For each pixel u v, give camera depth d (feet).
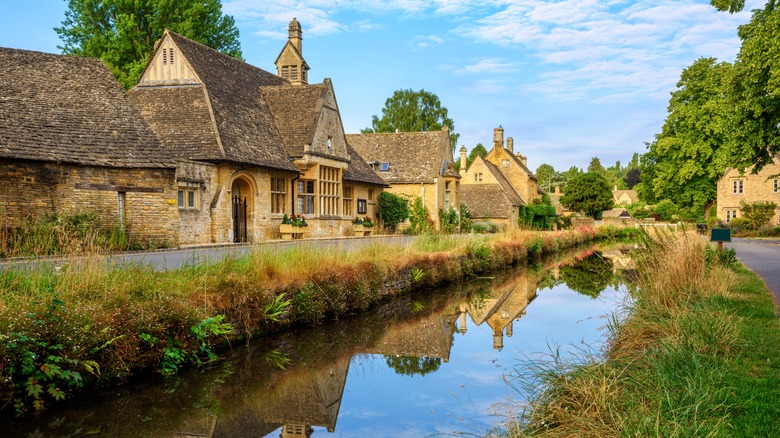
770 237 143.43
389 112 240.73
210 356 32.01
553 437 18.60
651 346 26.96
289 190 86.07
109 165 56.59
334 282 44.50
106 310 27.55
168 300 30.17
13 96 56.70
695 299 35.55
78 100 61.46
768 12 73.97
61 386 24.76
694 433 16.87
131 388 27.09
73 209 54.39
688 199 167.22
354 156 118.32
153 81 78.79
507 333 41.19
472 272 73.46
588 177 247.91
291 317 39.83
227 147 71.72
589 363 24.91
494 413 24.68
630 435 17.13
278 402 27.37
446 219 136.36
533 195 231.09
